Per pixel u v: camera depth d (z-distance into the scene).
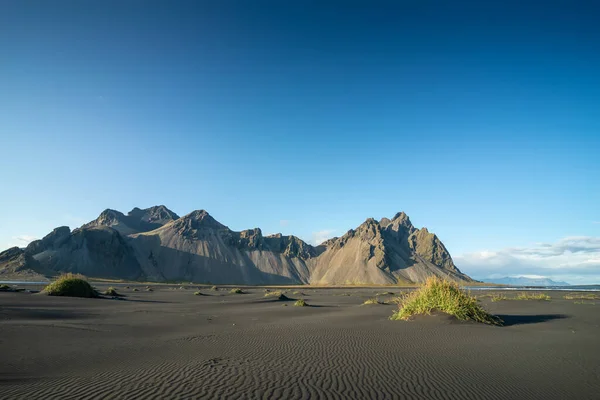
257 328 19.06
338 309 33.22
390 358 11.36
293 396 7.48
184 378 8.82
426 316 21.27
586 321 22.14
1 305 26.00
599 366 10.47
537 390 8.15
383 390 8.01
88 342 14.28
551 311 28.77
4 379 8.70
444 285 22.20
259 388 8.01
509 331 17.36
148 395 7.46
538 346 13.48
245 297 55.69
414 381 8.77
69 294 39.25
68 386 8.09
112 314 25.83
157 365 10.30
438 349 12.86
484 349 12.88
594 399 7.60
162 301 43.50
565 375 9.47
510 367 10.27
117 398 7.26
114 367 10.05
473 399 7.50
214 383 8.39
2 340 13.94
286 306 37.12
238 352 12.30
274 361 10.87
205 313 28.70
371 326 19.27
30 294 38.12
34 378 8.83
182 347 13.30
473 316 20.61
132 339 15.19
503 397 7.65
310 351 12.48
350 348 13.03
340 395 7.61
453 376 9.25
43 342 13.98
